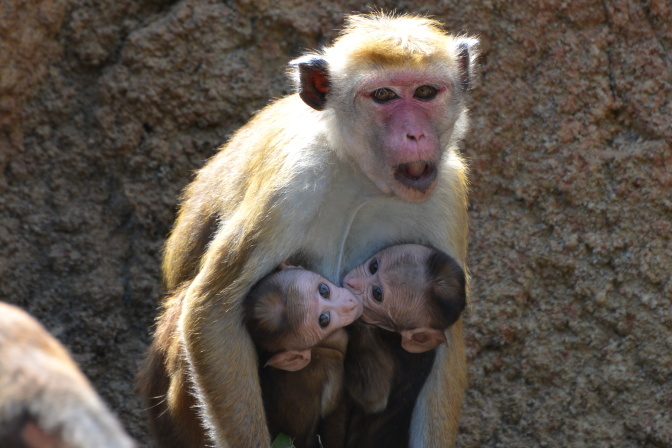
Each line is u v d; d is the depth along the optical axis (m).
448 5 17.44
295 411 12.91
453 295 12.88
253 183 12.92
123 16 17.88
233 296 12.52
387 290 12.82
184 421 13.28
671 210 17.00
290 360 12.45
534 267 17.52
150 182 17.95
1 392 5.36
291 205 12.55
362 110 12.48
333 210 12.98
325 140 12.83
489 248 17.52
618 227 17.23
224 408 12.45
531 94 17.44
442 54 12.70
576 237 17.36
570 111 17.36
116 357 18.03
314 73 12.88
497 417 17.66
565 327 17.56
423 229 13.66
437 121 12.60
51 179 17.88
